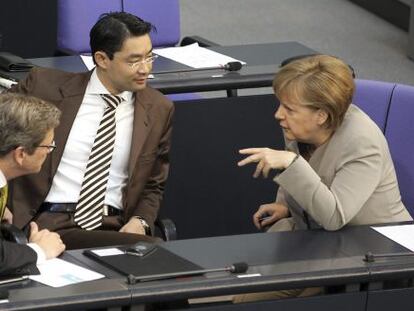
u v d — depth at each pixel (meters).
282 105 7.08
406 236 6.95
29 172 6.97
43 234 6.47
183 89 9.41
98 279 6.02
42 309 5.65
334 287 6.43
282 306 6.23
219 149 9.87
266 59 10.36
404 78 15.43
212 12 18.47
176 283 5.98
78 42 10.85
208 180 9.88
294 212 7.63
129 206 8.12
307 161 7.57
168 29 11.29
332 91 6.91
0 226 7.00
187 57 10.20
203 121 9.76
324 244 6.74
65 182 7.99
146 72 7.94
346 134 7.13
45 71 8.14
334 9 18.98
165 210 9.79
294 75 6.98
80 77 8.09
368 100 8.24
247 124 9.92
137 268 6.16
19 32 13.30
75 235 7.82
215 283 6.02
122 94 8.07
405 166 8.09
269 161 6.94
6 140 6.77
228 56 10.40
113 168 8.09
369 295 6.39
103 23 7.86
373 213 7.27
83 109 8.02
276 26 17.80
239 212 10.05
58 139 7.94
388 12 18.25
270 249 6.63
